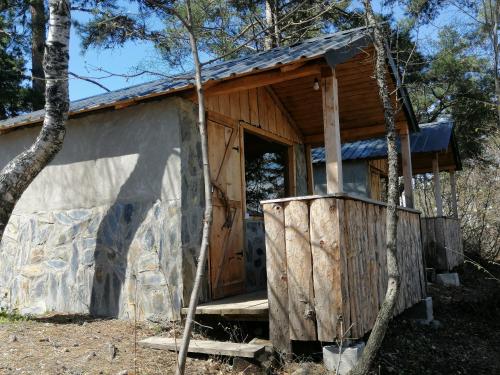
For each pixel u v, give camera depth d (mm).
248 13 8961
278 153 8672
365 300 4871
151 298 5934
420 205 19594
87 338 5070
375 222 5465
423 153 12211
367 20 4863
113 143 6535
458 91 16375
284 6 10547
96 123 6715
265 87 7918
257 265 7270
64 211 6902
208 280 6113
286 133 8695
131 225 6238
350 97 7719
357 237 4848
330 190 5422
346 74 6906
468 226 15953
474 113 17062
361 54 6316
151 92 5969
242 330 5406
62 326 5637
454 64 14344
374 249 5316
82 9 6801
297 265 4582
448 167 13695
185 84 5918
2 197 5574
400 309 6070
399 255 6219
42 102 16188
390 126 4445
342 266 4418
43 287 6914
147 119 6262
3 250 7445
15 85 15781
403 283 6285
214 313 5238
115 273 6293
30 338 4969
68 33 6121
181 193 5883
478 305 8469
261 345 4648
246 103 7465
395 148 4387
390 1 5961
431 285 10078
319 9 7641
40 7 12188
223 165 6742
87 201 6707
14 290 7215
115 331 5441
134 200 6262
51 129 5902
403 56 8320
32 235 7160
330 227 4457
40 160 5844
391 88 7312
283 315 4641
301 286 4551
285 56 5930
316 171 13852
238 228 6902
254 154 7785
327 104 5492
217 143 6680
